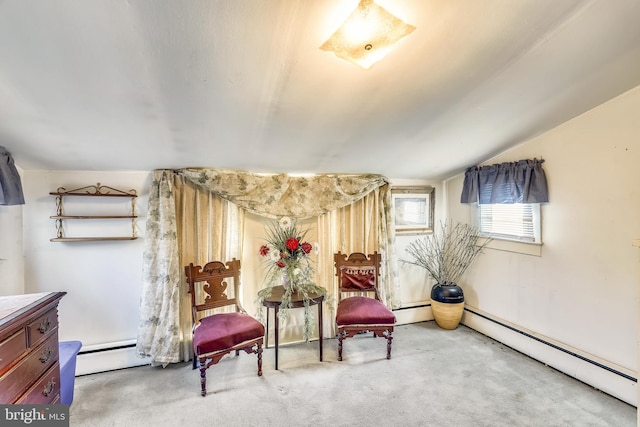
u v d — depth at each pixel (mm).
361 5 1184
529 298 2744
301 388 2234
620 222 2076
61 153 2145
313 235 3115
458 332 3264
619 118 2061
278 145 2350
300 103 1808
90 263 2484
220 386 2264
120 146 2129
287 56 1424
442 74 1663
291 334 3037
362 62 1412
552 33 1433
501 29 1392
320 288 2771
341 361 2635
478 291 3318
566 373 2396
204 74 1483
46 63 1328
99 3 1089
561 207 2449
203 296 2688
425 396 2133
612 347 2137
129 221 2572
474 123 2266
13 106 1598
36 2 1062
